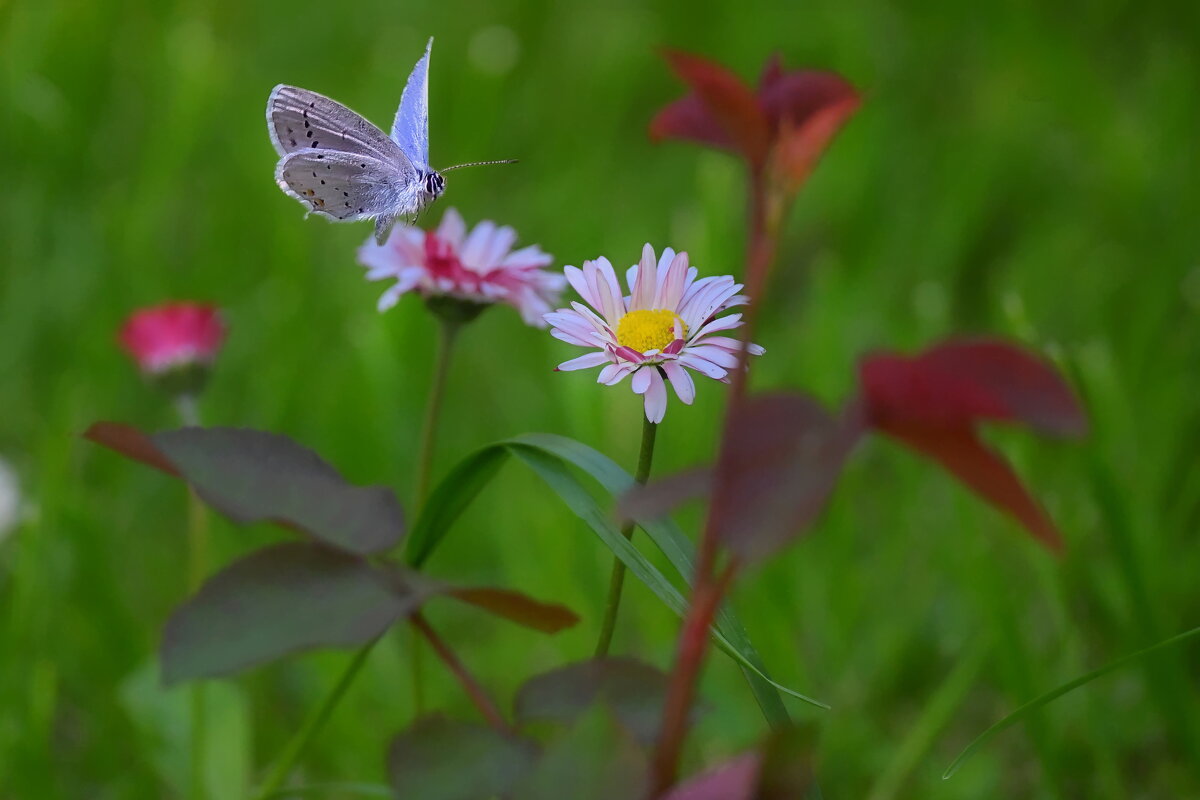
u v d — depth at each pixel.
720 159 0.88
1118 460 0.72
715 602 0.51
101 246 0.78
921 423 0.47
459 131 0.90
